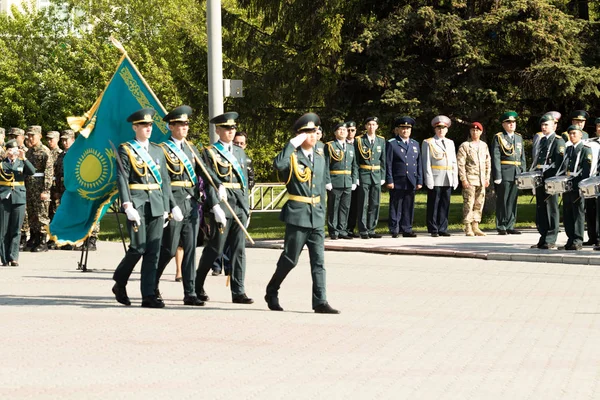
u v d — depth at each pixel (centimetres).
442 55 3041
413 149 2598
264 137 3322
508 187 2609
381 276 1822
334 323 1311
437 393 926
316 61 3039
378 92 3025
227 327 1276
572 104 3142
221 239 1480
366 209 2577
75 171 1684
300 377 989
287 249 1403
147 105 1691
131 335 1216
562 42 2912
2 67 5653
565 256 2027
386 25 2930
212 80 2311
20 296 1569
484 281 1745
